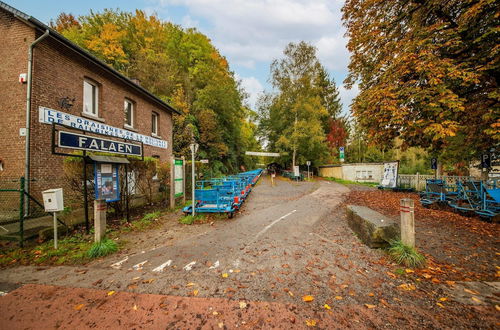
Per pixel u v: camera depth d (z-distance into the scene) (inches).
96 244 173.8
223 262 153.2
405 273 133.7
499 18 233.5
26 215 261.1
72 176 243.8
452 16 284.4
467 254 163.5
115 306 104.7
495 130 227.5
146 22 994.7
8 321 95.8
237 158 1320.1
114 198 248.5
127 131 465.4
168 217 294.0
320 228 235.5
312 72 1002.7
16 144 280.5
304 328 88.0
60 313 100.5
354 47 374.9
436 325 89.5
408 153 1066.1
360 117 313.6
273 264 148.6
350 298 108.9
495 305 102.1
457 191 359.9
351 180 956.6
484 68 231.6
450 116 241.1
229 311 99.3
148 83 801.6
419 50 265.7
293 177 1024.9
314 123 1024.2
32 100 285.3
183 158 401.7
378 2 331.3
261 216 294.4
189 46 1050.7
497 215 245.9
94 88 397.7
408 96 247.8
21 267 151.0
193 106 954.7
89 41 758.5
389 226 170.4
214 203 301.1
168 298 110.3
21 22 289.3
